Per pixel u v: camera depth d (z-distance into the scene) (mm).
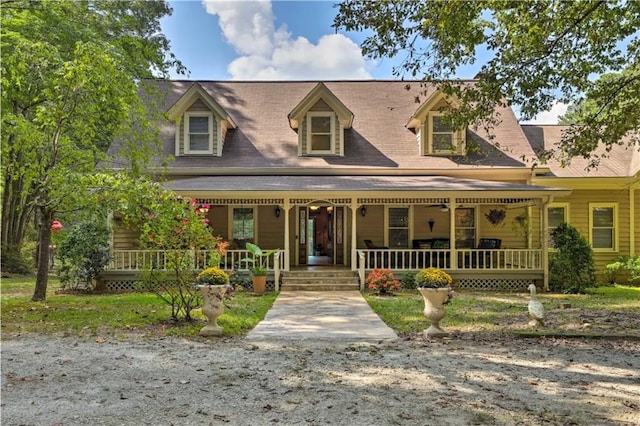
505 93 8836
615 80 9844
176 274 8312
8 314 8758
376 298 11328
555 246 13547
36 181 9844
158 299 10734
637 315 8828
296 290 12891
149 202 8836
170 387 4621
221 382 4781
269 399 4281
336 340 6785
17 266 18734
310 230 17609
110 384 4719
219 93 18344
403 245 15844
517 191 12758
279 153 15930
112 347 6297
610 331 7305
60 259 12742
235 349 6230
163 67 13281
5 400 4250
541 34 8062
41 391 4500
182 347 6320
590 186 15305
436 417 3867
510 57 8492
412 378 4953
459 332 7336
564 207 15555
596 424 3754
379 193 12781
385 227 15852
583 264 13008
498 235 15586
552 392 4531
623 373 5191
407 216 15906
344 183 13562
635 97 9344
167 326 7660
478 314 8977
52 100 10773
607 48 8625
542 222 13156
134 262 13906
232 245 15414
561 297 11680
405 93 18375
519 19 7914
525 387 4680
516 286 13336
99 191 9469
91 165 10344
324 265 15781
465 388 4633
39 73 10125
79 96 9992
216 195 12586
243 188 12727
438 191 12781
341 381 4832
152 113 12227
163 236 7914
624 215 15500
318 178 14547
